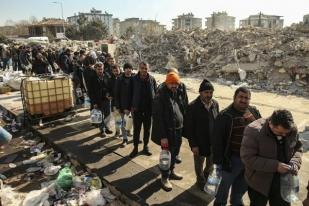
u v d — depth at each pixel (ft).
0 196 16.42
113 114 25.84
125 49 93.56
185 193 16.01
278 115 9.85
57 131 26.04
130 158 20.38
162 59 77.00
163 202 15.20
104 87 23.91
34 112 27.58
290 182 10.69
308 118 31.35
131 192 16.11
